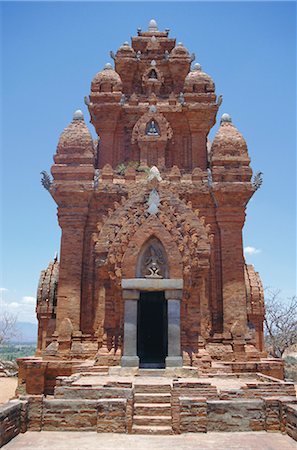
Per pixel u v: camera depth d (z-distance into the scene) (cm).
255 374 2242
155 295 2984
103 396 1622
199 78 3325
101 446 1316
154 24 3878
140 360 2784
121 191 2870
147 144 3177
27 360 2538
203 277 2497
